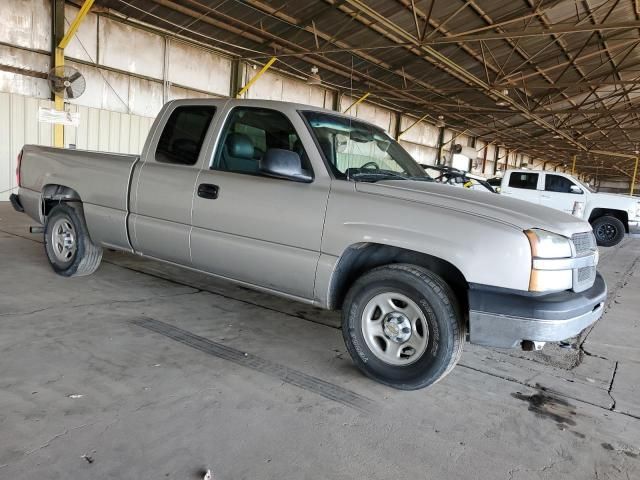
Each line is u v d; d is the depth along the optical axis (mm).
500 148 34406
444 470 2053
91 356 2850
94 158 4129
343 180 2932
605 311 5188
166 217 3584
